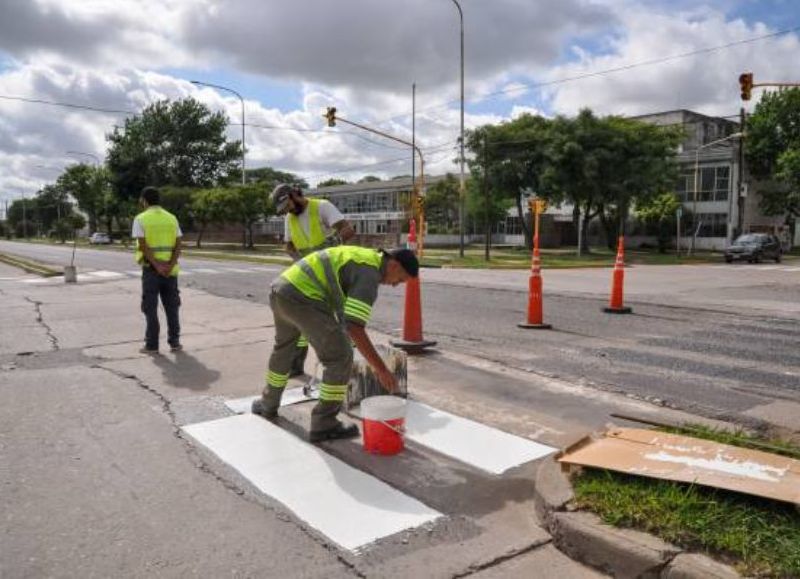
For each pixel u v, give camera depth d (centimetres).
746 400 544
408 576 278
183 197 6388
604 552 279
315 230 574
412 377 602
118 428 461
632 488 312
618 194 3950
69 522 324
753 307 1192
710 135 6072
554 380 600
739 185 4284
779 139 4859
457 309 1150
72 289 1467
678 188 5084
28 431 454
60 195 11856
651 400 538
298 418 472
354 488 363
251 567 285
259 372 623
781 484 303
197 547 301
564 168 3903
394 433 407
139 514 333
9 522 324
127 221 8425
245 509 339
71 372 622
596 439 381
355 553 296
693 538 271
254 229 7525
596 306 1198
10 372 623
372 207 7775
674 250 4897
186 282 1666
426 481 371
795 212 4881
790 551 257
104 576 277
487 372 627
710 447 359
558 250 4978
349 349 426
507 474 381
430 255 3891
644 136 4022
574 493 318
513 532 315
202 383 582
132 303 1175
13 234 12800
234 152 7812
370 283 399
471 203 4919
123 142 7456
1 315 1010
